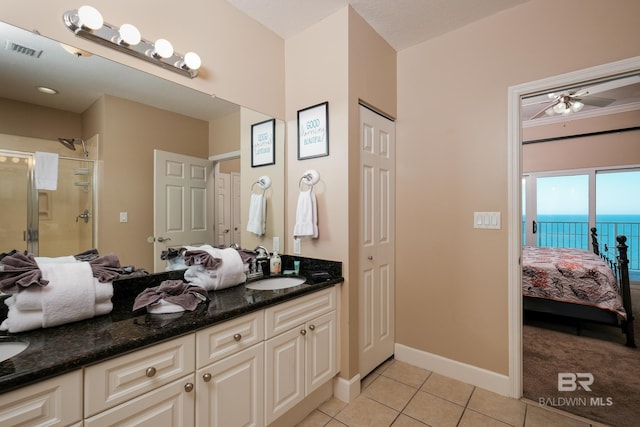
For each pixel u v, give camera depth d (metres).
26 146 1.23
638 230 4.81
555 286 2.87
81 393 0.89
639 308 3.54
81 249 1.38
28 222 1.24
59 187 1.32
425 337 2.30
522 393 1.94
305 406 1.75
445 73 2.21
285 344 1.57
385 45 2.29
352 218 1.94
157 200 1.65
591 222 4.84
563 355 2.46
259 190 2.14
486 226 2.03
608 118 4.60
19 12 1.15
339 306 1.93
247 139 2.05
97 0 1.33
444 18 2.04
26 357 0.86
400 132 2.44
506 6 1.92
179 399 1.13
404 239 2.42
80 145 1.37
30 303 1.03
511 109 1.94
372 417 1.75
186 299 1.30
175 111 1.69
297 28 2.13
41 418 0.82
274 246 2.26
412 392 1.99
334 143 1.96
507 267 1.95
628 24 1.60
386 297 2.35
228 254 1.70
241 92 1.96
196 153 1.80
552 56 1.81
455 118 2.16
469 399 1.91
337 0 1.84
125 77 1.47
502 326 1.97
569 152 4.93
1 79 1.17
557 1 1.79
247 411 1.38
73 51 1.30
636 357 2.41
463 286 2.13
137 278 1.52
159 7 1.54
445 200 2.21
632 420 1.69
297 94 2.18
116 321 1.15
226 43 1.87
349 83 1.90
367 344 2.14
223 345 1.27
